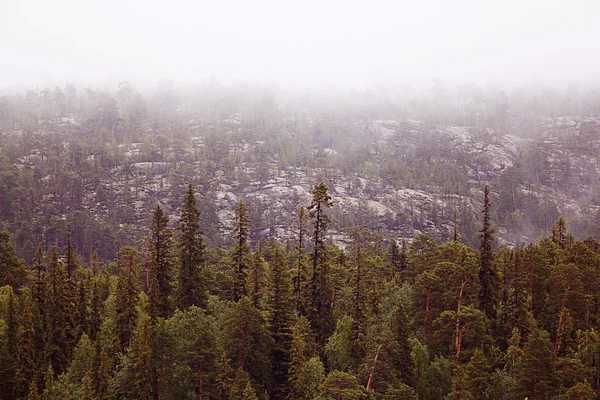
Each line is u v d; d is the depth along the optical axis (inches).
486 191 2709.2
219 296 2878.9
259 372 2220.7
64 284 2618.1
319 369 2033.7
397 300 2571.4
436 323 2295.8
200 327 2069.4
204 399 2004.2
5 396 2140.7
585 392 1744.6
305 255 2753.4
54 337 2404.0
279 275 2427.4
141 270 3326.8
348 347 2213.3
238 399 1844.2
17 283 2955.2
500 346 2394.2
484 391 1915.6
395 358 2014.0
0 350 2164.1
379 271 3147.1
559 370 1926.7
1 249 2979.8
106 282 3093.0
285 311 2397.9
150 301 2431.1
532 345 1937.7
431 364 2128.4
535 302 2583.7
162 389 1978.3
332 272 2797.7
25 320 2231.8
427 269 2915.8
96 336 2443.4
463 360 2167.8
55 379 2284.7
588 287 2524.6
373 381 1934.1
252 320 2210.9
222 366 2044.8
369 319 2272.4
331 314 2603.3
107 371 2041.1
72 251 2950.3
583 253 2738.7
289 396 2095.2
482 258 2593.5
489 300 2534.5
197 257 2630.4
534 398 1875.0
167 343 2015.3
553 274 2459.4
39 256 2773.1
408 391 1860.2
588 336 2112.5
